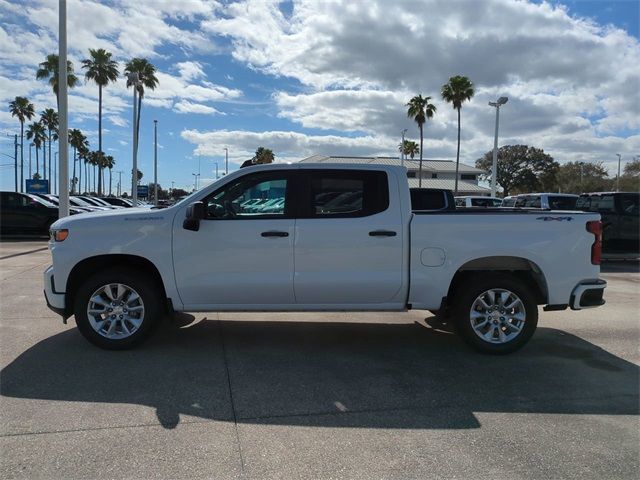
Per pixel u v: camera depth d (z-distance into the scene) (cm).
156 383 463
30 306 750
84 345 569
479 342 555
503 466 333
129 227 539
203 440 360
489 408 424
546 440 369
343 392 452
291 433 374
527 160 7656
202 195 547
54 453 338
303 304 552
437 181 6688
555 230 550
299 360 538
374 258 544
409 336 637
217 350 565
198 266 541
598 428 390
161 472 318
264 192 550
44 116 6581
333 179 551
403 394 451
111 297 547
